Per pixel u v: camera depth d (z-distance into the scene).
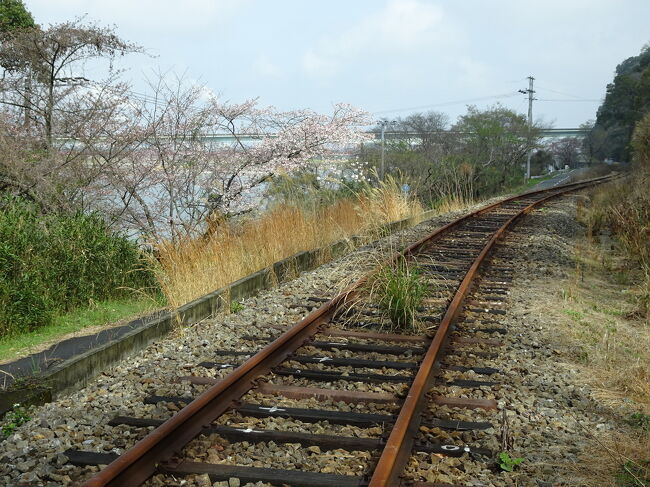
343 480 4.18
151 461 4.34
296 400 5.73
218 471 4.29
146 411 5.43
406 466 4.43
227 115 15.05
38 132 13.34
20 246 9.27
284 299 9.90
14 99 13.67
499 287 10.64
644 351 7.60
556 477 4.41
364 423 5.18
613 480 4.40
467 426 5.11
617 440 5.00
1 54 13.55
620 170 69.50
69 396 6.09
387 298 8.37
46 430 5.04
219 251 11.22
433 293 9.91
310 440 4.79
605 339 8.02
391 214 19.38
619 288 11.50
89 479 3.87
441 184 28.91
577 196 31.73
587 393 6.09
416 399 5.26
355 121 16.64
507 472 4.44
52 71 13.55
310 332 7.86
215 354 7.20
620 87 76.25
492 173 48.59
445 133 61.03
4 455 4.61
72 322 9.06
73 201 13.32
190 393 5.93
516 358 7.04
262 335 7.98
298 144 15.77
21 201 11.41
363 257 11.88
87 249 10.34
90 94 13.53
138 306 10.20
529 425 5.26
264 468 4.35
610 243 16.62
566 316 9.05
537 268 12.46
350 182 20.53
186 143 14.23
